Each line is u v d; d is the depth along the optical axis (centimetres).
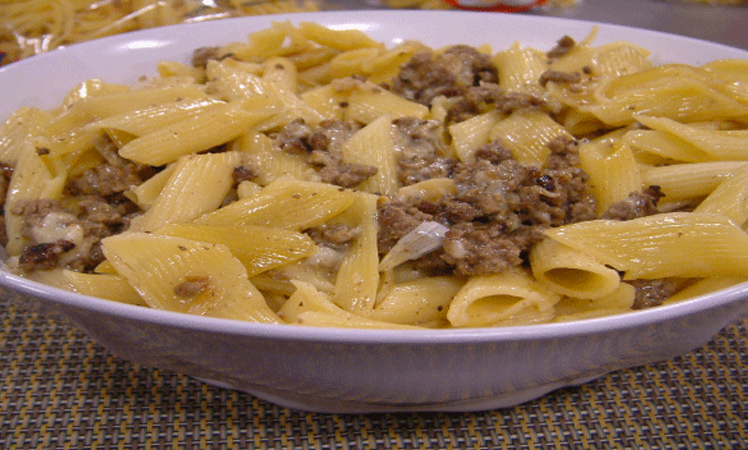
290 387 23
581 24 36
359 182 26
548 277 24
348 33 34
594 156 26
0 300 28
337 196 25
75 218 26
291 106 29
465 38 36
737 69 31
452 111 30
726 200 25
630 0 54
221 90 30
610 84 29
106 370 26
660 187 26
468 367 22
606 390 25
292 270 24
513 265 24
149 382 26
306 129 28
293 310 24
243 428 24
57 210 26
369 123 30
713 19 50
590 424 25
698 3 54
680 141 27
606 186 26
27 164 27
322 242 25
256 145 27
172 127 27
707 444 24
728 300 21
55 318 25
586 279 24
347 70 33
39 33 39
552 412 25
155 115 27
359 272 24
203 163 26
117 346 24
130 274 23
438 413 25
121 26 40
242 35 36
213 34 36
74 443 24
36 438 24
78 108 28
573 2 52
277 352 21
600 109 28
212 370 24
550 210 25
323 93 31
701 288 24
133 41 34
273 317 23
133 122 27
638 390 25
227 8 42
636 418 25
